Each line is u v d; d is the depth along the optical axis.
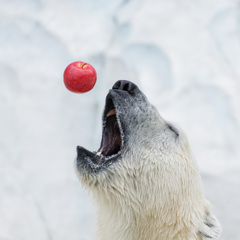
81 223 15.27
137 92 8.09
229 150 16.36
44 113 16.95
